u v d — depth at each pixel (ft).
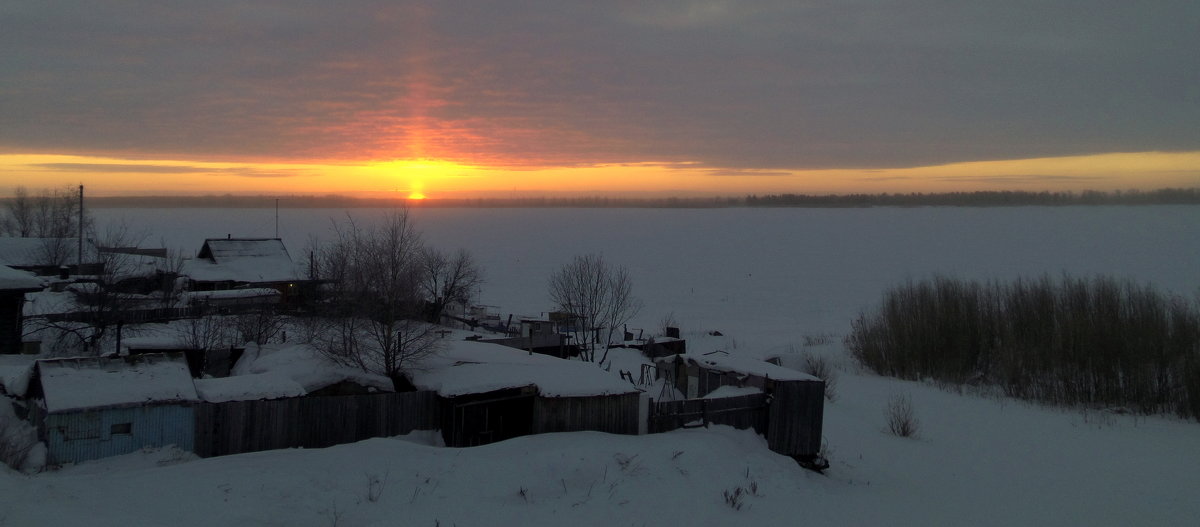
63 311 100.63
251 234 524.11
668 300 241.96
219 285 156.66
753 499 43.86
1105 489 60.23
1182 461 71.05
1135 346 103.14
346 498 36.70
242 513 33.09
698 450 49.37
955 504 51.67
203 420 45.21
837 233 601.62
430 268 151.94
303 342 72.59
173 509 32.76
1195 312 110.63
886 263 355.36
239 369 67.87
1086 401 106.32
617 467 44.50
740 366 67.26
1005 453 72.38
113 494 33.53
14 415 47.85
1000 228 616.80
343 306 63.21
